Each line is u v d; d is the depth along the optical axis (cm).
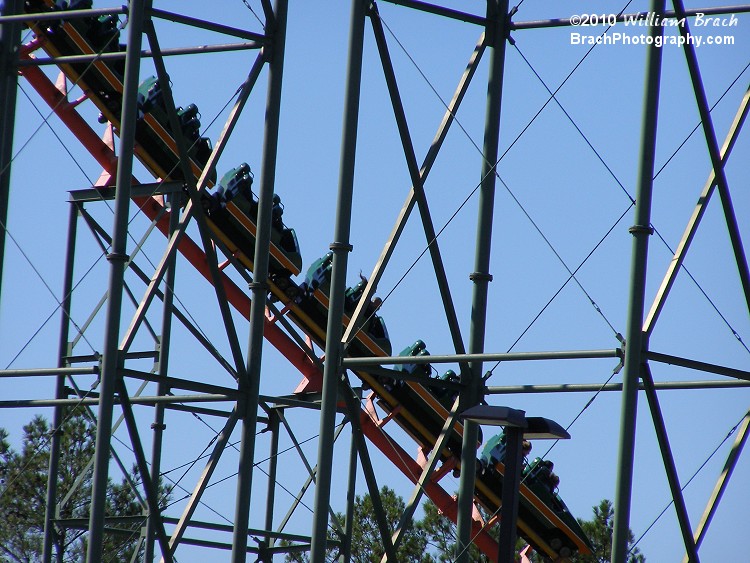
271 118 7525
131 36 6919
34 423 15200
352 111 7388
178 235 7325
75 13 7444
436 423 9762
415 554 14612
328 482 7200
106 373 6756
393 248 7600
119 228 6781
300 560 13738
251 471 7294
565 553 10131
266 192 7450
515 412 5528
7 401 7831
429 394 9556
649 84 6794
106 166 9300
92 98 9056
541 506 9906
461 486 7812
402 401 9662
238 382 7369
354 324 7419
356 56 7412
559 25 7875
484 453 9794
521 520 10056
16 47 8125
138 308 7069
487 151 8062
